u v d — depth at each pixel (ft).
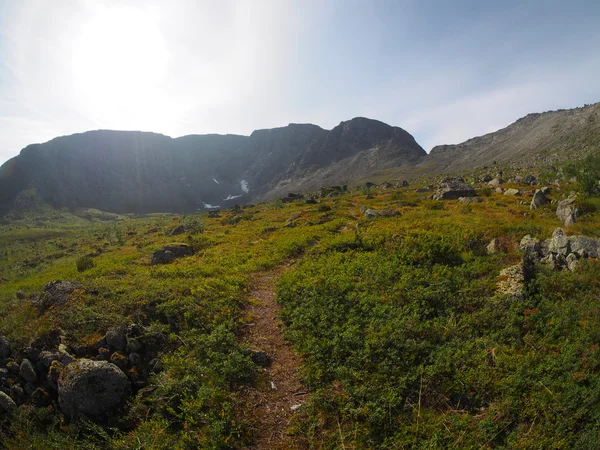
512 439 21.06
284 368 30.53
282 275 52.70
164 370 29.58
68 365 28.53
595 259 45.16
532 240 53.42
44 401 28.37
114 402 27.02
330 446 21.83
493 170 417.08
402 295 39.73
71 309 36.40
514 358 28.04
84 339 32.50
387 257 53.36
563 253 48.62
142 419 25.64
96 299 38.99
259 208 282.56
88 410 26.35
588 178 111.04
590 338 29.86
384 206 140.56
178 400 26.40
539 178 201.77
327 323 35.09
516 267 42.60
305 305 39.63
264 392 27.50
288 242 76.28
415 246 55.62
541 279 41.16
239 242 92.22
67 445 24.34
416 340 31.60
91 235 352.90
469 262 49.60
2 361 31.60
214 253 75.00
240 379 28.55
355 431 22.49
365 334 32.94
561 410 22.75
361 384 26.66
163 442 22.84
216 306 39.22
